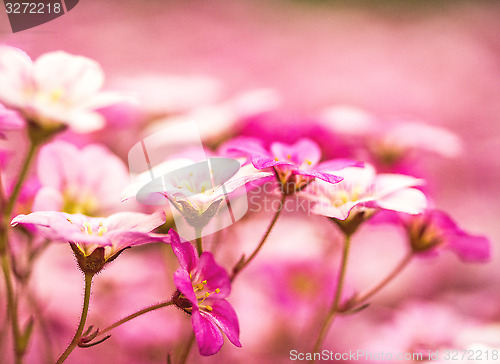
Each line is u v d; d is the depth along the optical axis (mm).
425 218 172
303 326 228
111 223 135
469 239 172
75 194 158
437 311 228
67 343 198
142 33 480
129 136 196
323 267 236
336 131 199
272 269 233
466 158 410
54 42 309
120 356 201
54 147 158
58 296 201
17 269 161
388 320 247
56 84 150
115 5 491
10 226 151
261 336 225
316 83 509
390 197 148
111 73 376
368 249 305
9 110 145
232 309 135
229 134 192
